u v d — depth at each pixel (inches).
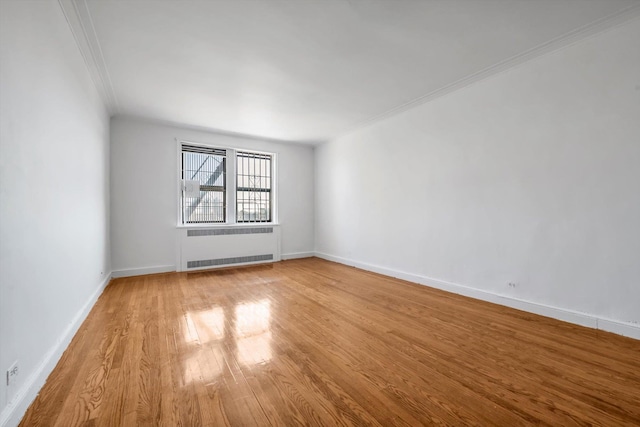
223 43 109.7
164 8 90.3
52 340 79.8
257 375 75.7
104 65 123.4
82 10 90.4
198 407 62.8
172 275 196.5
